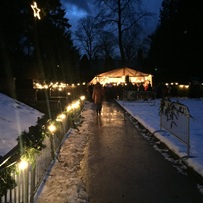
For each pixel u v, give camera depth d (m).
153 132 10.88
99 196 5.35
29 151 4.80
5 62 19.41
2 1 16.56
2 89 18.09
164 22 50.06
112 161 7.60
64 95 24.70
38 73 28.09
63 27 38.19
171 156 8.03
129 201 5.12
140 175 6.47
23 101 17.92
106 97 32.16
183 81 44.78
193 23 43.44
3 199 3.77
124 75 34.12
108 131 12.12
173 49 46.09
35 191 5.31
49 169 6.67
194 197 5.28
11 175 4.00
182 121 8.17
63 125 9.95
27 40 26.33
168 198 5.24
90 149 8.92
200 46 43.03
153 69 51.91
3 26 17.61
